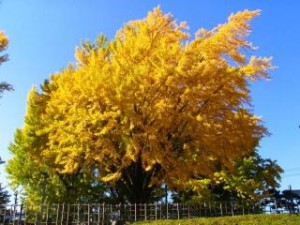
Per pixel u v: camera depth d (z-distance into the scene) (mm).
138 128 16500
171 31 17766
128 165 17531
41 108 22594
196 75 15727
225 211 17203
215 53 16406
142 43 16891
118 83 15883
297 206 19484
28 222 15547
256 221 11234
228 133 16328
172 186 17375
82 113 16391
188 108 16234
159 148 15883
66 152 18391
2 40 18875
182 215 15477
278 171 24922
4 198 31297
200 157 17062
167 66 15508
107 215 15047
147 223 12695
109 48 19266
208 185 25484
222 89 16094
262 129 16734
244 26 16219
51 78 23250
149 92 15961
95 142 16844
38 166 24078
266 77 16109
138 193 18609
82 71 17156
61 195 23703
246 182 23375
